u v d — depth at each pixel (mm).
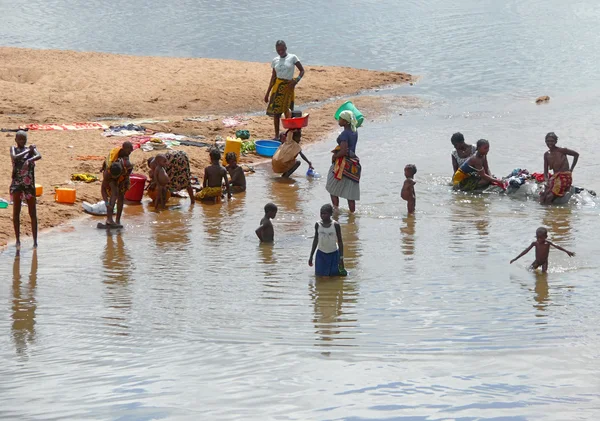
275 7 70625
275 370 11242
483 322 13289
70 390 10609
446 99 38688
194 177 24422
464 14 66375
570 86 40625
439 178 25219
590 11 66562
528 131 31359
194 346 12273
